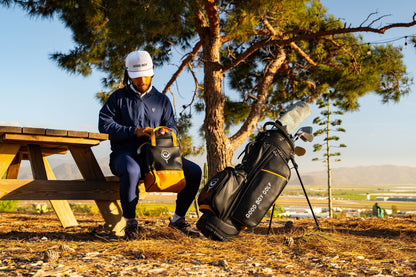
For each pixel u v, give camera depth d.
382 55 9.66
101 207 3.64
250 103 10.56
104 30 7.57
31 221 4.89
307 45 9.64
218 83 7.97
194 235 3.26
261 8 6.54
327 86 10.82
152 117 3.59
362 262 2.26
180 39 8.98
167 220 5.36
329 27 9.32
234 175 3.02
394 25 6.96
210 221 2.94
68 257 2.28
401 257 2.43
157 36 8.59
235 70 10.70
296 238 2.97
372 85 9.82
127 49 8.09
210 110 7.92
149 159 3.20
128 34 6.84
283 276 1.90
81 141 3.38
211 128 7.89
